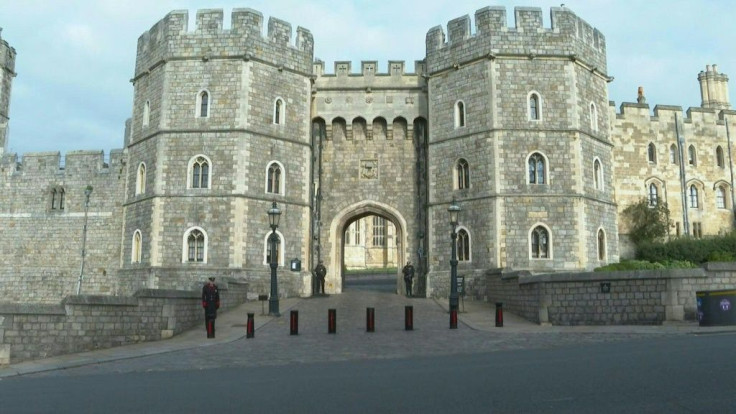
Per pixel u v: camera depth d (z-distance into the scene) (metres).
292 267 28.00
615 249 30.75
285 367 11.83
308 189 31.61
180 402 8.00
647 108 40.75
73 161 37.53
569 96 29.34
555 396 7.46
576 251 28.22
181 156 29.66
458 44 30.83
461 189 29.92
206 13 30.47
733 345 11.53
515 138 28.94
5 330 14.46
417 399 7.68
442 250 30.27
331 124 33.94
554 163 28.84
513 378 8.95
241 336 18.09
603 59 32.00
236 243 28.67
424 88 33.78
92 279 36.06
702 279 17.58
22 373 12.38
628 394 7.34
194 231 29.06
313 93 33.97
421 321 21.25
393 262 68.44
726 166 41.62
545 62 29.56
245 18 30.36
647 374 8.59
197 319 20.67
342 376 10.02
